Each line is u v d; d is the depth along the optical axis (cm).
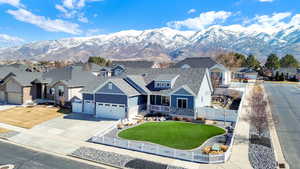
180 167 1600
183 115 2916
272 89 5625
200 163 1664
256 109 2634
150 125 2661
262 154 1750
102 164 1686
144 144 1897
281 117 2853
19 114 3247
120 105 2964
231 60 10725
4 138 2270
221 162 1648
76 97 4041
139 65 7038
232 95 3959
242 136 2158
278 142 2019
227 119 2753
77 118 3022
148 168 1592
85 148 1989
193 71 3325
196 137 2197
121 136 2262
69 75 4262
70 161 1738
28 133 2412
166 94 3042
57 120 2925
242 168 1556
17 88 4041
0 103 4119
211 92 3662
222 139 2123
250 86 5631
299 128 2408
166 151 1805
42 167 1622
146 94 3141
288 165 1586
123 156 1802
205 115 2877
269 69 10688
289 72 8912
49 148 2005
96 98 3134
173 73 3453
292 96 4481
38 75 4584
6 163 1683
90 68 7119
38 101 4138
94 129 2531
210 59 5403
